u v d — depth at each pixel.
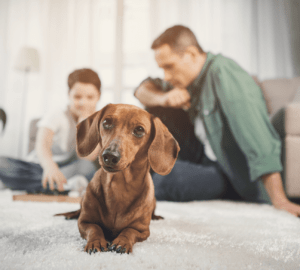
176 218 1.57
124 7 4.61
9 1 4.85
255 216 1.68
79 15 4.68
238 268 0.78
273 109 3.31
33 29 4.75
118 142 0.95
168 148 1.10
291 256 0.93
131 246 0.91
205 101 2.39
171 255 0.87
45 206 1.85
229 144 2.35
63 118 2.62
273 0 4.29
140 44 4.57
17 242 0.99
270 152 2.00
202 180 2.37
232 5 4.32
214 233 1.24
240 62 4.28
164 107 2.75
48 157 2.39
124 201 1.06
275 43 4.26
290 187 2.18
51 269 0.73
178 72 2.72
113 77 4.61
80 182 2.48
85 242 0.99
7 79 4.73
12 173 2.47
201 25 4.34
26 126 4.62
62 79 4.65
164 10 4.42
